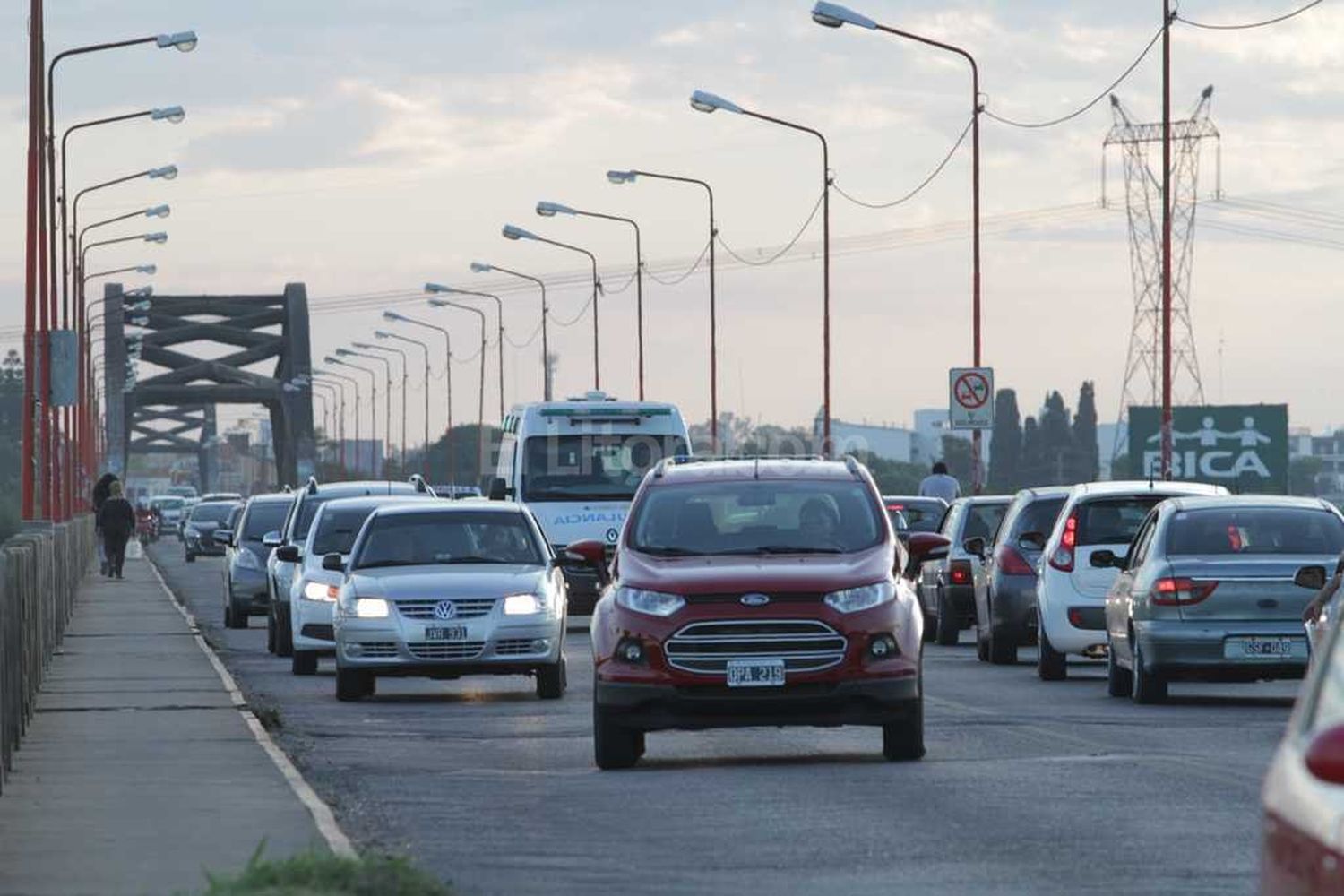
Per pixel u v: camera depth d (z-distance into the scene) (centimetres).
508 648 4538
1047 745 3381
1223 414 15975
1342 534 4188
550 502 7069
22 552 3631
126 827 2367
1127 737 3494
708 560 3216
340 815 2577
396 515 4856
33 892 1927
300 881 1794
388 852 2267
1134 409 16050
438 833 2448
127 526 11756
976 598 5759
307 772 3097
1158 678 4150
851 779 2936
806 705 3097
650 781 2962
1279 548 4166
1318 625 3678
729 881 2088
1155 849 2248
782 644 3097
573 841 2375
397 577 4616
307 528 6394
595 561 3406
